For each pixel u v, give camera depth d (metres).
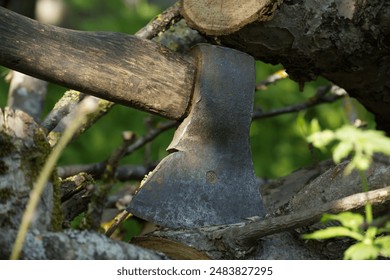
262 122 10.63
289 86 10.41
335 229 4.30
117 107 10.66
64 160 9.85
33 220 4.65
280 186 7.05
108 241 4.71
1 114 4.75
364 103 6.93
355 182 5.52
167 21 6.63
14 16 5.36
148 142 8.16
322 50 6.18
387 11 6.14
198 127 5.72
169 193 5.62
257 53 6.12
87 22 11.19
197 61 5.83
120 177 7.95
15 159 4.71
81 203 5.49
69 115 6.58
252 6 5.82
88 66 5.53
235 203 5.73
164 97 5.73
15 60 5.35
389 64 6.43
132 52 5.67
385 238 4.32
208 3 5.94
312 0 6.03
